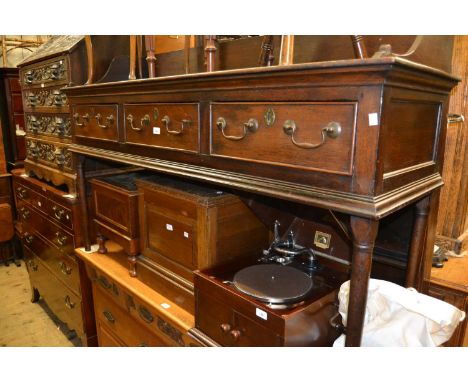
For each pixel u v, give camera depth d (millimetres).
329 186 681
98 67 1580
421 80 699
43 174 2020
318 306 902
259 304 872
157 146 1078
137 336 1465
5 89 2922
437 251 1309
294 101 704
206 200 1041
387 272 1153
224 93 841
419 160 831
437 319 841
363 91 610
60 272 2031
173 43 1602
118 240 1493
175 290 1229
